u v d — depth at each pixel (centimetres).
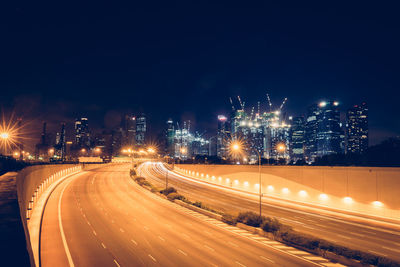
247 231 3075
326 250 2245
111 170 11506
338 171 4497
